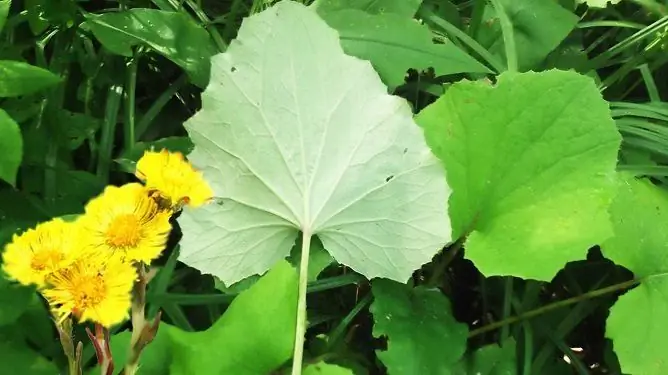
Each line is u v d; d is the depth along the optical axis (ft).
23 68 1.63
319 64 1.71
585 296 1.84
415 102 2.05
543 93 1.73
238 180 1.73
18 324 1.68
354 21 1.91
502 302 1.95
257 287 1.63
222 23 2.12
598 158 1.73
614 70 2.24
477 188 1.77
